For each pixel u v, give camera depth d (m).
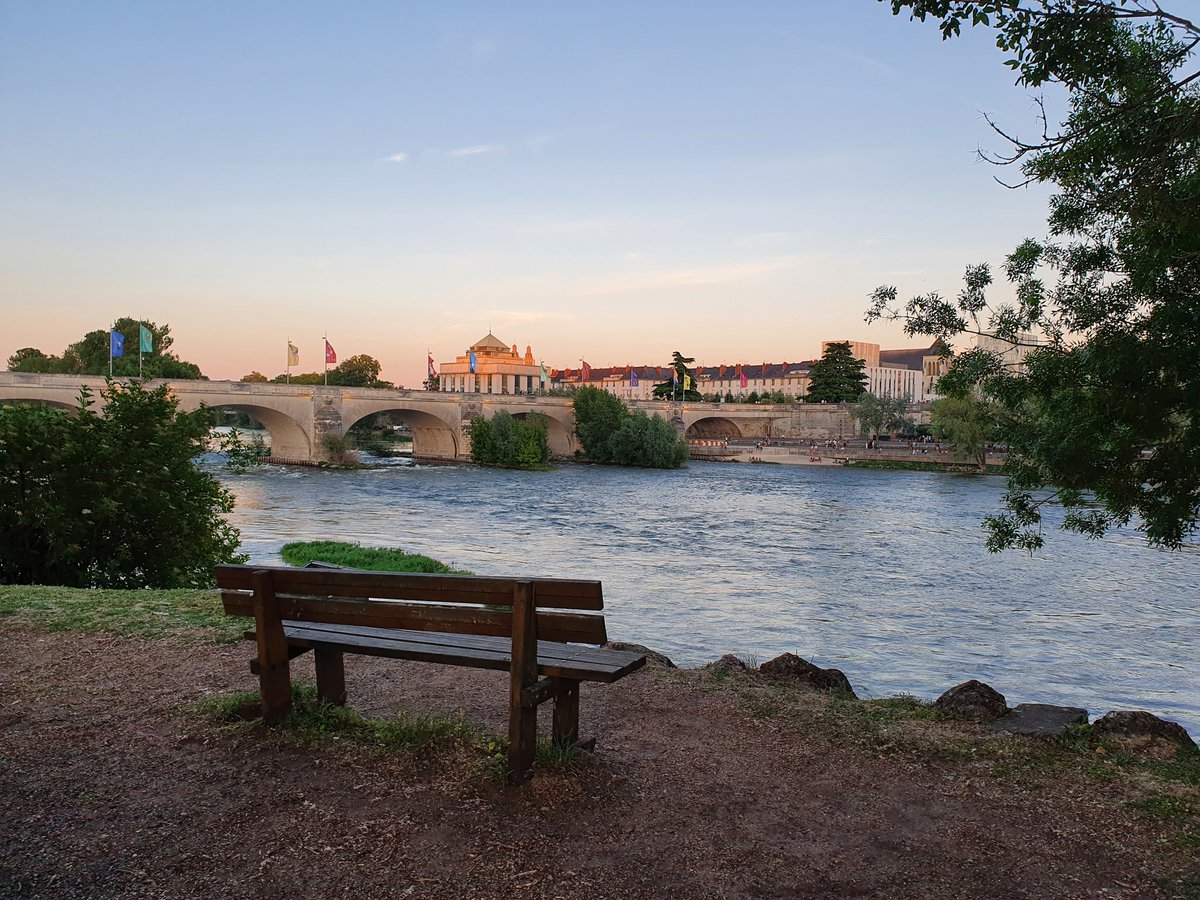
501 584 5.58
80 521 16.27
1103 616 25.95
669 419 123.62
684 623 24.08
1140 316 8.62
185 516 17.91
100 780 5.66
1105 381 8.07
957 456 88.25
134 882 4.39
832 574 32.66
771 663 9.39
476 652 5.91
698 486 72.38
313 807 5.30
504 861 4.71
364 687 8.10
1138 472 8.58
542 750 6.00
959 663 20.30
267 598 6.44
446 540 40.16
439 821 5.15
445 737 6.38
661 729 7.15
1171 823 5.51
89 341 123.06
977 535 43.50
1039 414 9.91
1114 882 4.77
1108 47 7.30
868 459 99.69
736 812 5.54
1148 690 18.30
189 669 8.39
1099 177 7.94
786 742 6.90
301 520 46.41
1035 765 6.47
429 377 133.88
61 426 16.47
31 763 5.94
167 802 5.34
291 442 88.06
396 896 4.33
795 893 4.57
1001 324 9.75
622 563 34.50
